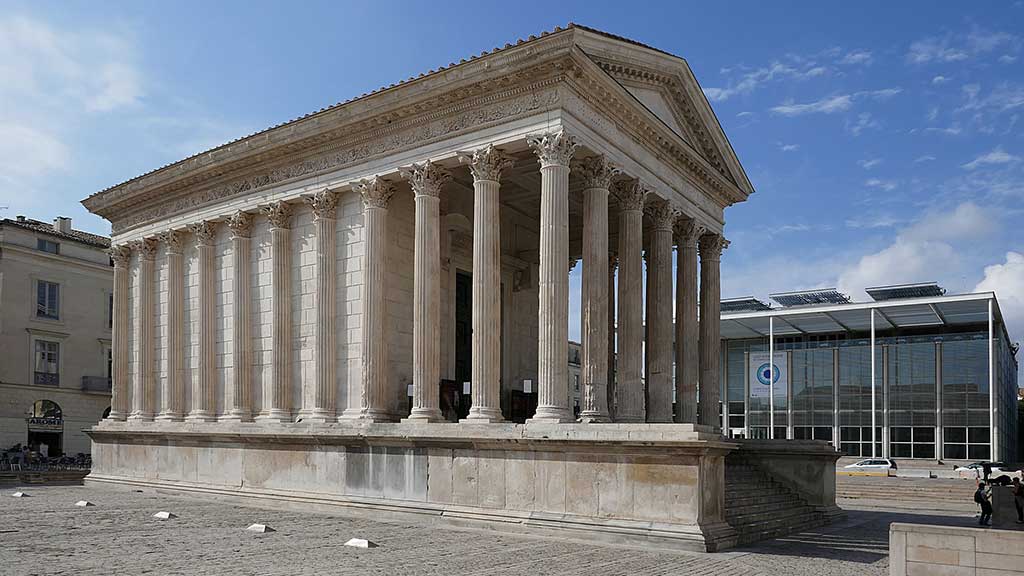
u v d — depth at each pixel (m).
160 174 43.25
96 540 23.53
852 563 22.11
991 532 15.12
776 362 96.81
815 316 84.56
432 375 31.69
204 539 24.00
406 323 36.09
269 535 25.08
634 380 33.56
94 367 72.19
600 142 31.44
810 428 94.00
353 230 35.56
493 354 29.91
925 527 15.73
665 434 24.03
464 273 41.62
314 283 36.69
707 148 41.06
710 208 42.50
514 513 26.80
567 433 25.89
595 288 30.86
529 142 29.64
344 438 31.97
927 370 87.56
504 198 42.03
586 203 31.64
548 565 20.06
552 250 28.58
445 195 39.19
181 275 43.56
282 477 34.72
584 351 30.69
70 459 64.12
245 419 38.34
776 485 34.00
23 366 66.69
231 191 40.50
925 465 80.19
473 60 30.45
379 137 34.41
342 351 35.22
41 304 68.50
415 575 18.39
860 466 70.31
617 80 32.66
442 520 28.30
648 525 23.94
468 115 31.61
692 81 37.75
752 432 97.88
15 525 27.05
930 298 78.19
